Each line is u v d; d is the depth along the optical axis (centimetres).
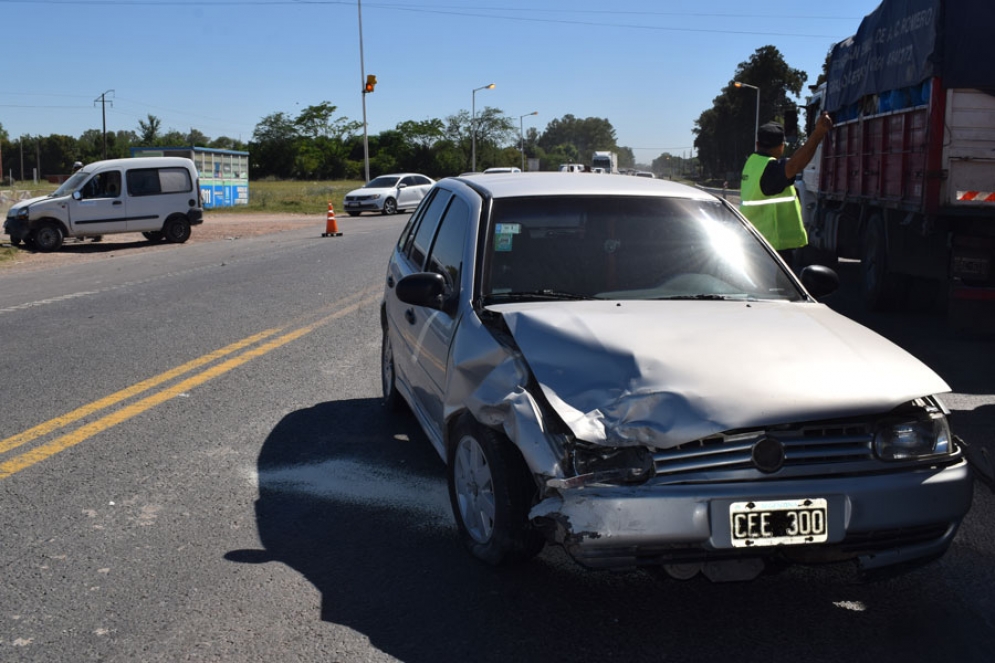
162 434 589
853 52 1170
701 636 335
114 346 877
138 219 2305
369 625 343
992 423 614
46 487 493
